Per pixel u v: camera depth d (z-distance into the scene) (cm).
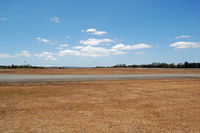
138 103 654
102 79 1570
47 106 596
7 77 1666
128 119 462
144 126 410
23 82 1255
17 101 667
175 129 394
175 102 672
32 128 389
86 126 406
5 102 648
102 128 394
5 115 488
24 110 542
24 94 819
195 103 656
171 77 1873
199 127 408
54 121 440
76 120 450
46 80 1405
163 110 555
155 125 418
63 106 598
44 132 368
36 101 671
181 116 492
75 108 573
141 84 1244
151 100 708
